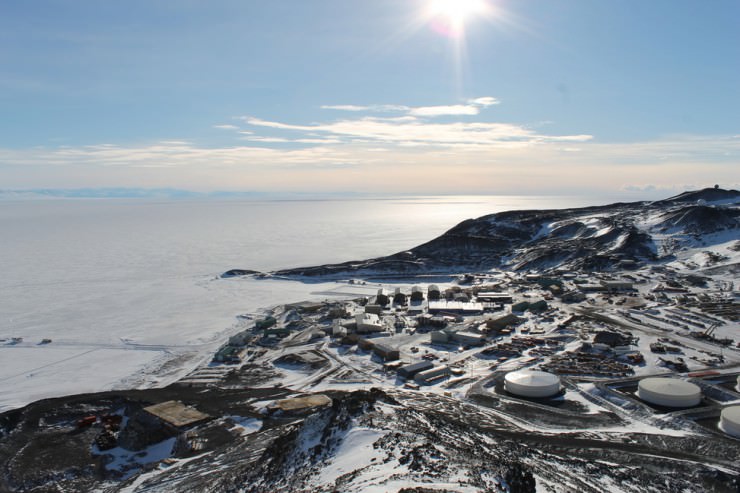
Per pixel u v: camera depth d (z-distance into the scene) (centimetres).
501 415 6688
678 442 5538
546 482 4212
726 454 5231
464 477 3866
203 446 6400
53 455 6425
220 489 4878
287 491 4253
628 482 4550
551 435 5891
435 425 5503
